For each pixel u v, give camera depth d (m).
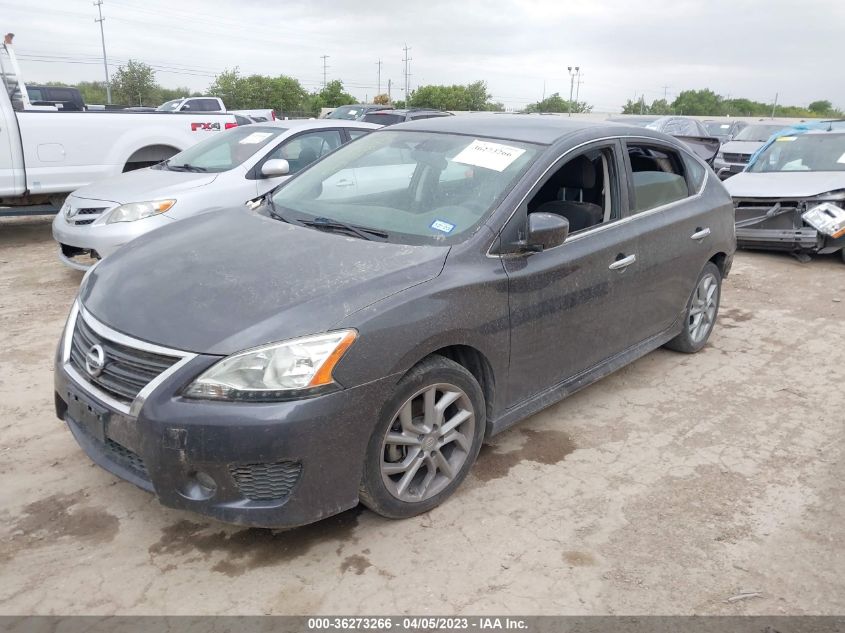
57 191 8.44
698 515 3.28
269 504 2.67
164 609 2.58
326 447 2.67
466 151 3.88
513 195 3.48
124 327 2.82
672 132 18.61
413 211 3.58
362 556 2.90
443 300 3.01
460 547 2.98
